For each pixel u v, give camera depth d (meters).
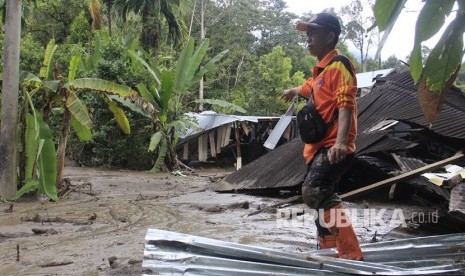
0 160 9.71
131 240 5.79
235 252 3.13
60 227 6.87
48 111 10.28
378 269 2.98
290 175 9.37
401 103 9.34
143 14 25.75
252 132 22.59
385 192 8.57
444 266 3.17
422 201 7.86
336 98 3.09
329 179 3.19
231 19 43.72
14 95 9.74
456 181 6.16
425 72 1.75
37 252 5.22
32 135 9.62
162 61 24.06
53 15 28.27
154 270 2.92
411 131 8.34
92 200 9.84
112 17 29.66
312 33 3.33
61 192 10.62
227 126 21.30
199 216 7.72
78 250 5.27
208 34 41.97
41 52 19.61
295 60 44.53
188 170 18.86
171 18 26.81
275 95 34.31
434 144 8.30
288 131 20.78
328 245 3.45
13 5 9.67
